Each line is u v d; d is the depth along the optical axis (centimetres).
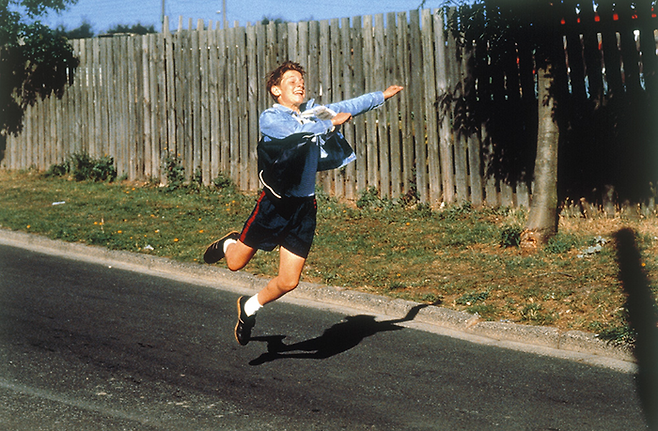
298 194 471
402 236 973
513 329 610
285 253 489
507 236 891
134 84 1395
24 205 1217
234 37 1279
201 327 636
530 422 439
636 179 966
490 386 500
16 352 553
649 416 444
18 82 1552
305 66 1216
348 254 895
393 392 489
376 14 1138
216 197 1261
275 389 491
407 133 1125
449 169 1096
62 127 1505
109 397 471
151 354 560
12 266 855
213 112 1311
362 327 645
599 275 738
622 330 573
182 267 848
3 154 1602
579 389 492
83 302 708
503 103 1048
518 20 923
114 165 1439
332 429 427
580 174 996
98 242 953
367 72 1155
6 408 448
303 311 699
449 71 1084
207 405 461
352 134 1170
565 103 992
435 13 1068
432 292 729
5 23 1469
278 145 458
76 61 1467
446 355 568
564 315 635
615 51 961
